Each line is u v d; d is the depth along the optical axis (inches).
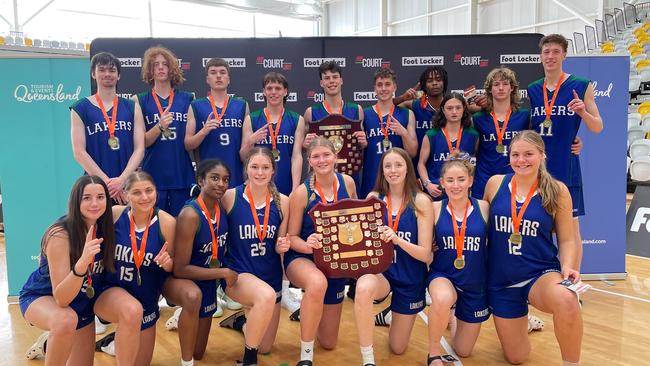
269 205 127.1
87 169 140.5
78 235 104.6
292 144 165.5
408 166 128.9
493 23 623.5
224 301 174.9
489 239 126.0
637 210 252.5
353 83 198.5
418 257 124.1
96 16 647.8
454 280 126.1
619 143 202.5
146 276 116.6
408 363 127.3
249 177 123.5
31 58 179.5
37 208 184.2
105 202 106.9
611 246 206.2
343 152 163.5
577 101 148.2
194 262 123.3
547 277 116.0
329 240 124.1
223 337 146.8
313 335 120.6
